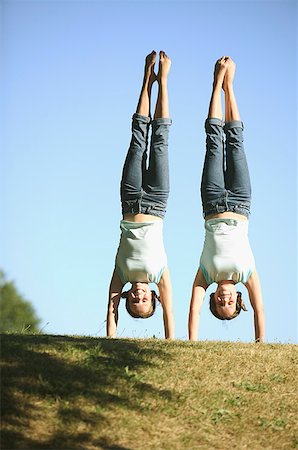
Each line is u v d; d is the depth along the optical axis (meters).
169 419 10.26
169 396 10.63
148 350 11.63
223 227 13.27
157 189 13.34
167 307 13.06
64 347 11.26
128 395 10.50
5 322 38.12
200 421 10.34
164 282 13.12
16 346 11.10
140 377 10.88
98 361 11.04
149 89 13.61
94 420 9.98
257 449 10.02
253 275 13.20
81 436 9.72
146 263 13.02
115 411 10.19
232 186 13.48
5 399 10.05
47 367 10.70
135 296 12.98
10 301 38.69
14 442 9.48
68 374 10.64
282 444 10.19
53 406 10.08
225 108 13.73
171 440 9.91
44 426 9.78
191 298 13.20
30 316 39.25
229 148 13.60
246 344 12.56
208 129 13.52
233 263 13.07
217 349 12.03
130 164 13.41
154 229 13.20
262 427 10.43
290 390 11.20
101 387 10.53
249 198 13.50
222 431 10.25
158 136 13.37
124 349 11.53
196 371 11.27
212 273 13.16
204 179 13.50
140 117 13.47
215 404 10.66
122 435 9.85
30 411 9.95
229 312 13.07
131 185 13.38
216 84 13.60
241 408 10.70
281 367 11.68
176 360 11.47
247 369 11.53
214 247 13.20
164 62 13.46
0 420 9.77
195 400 10.66
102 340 11.90
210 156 13.48
